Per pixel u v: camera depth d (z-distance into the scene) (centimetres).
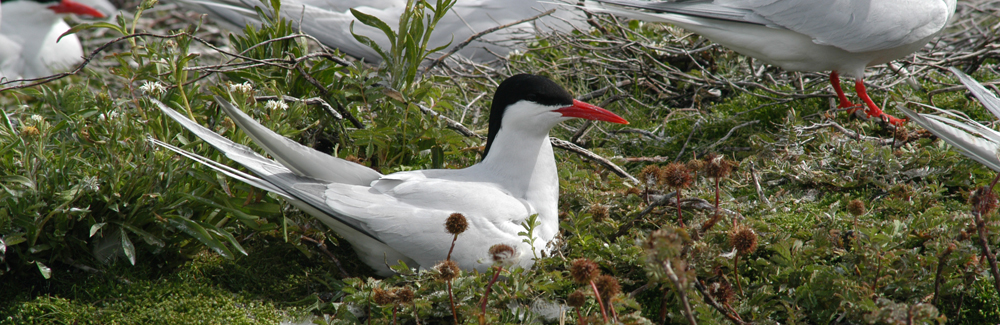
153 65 721
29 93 756
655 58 1157
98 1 1398
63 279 612
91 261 626
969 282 558
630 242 623
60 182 604
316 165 611
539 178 641
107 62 1306
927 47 1173
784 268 585
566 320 560
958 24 1316
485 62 1247
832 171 809
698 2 906
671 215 702
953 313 567
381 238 583
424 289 547
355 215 581
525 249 593
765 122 974
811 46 877
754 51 913
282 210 641
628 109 1061
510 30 1239
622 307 506
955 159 768
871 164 775
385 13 1219
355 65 799
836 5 834
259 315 591
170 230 641
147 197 614
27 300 582
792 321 532
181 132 686
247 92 686
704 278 572
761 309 548
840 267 594
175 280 625
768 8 861
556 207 657
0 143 628
